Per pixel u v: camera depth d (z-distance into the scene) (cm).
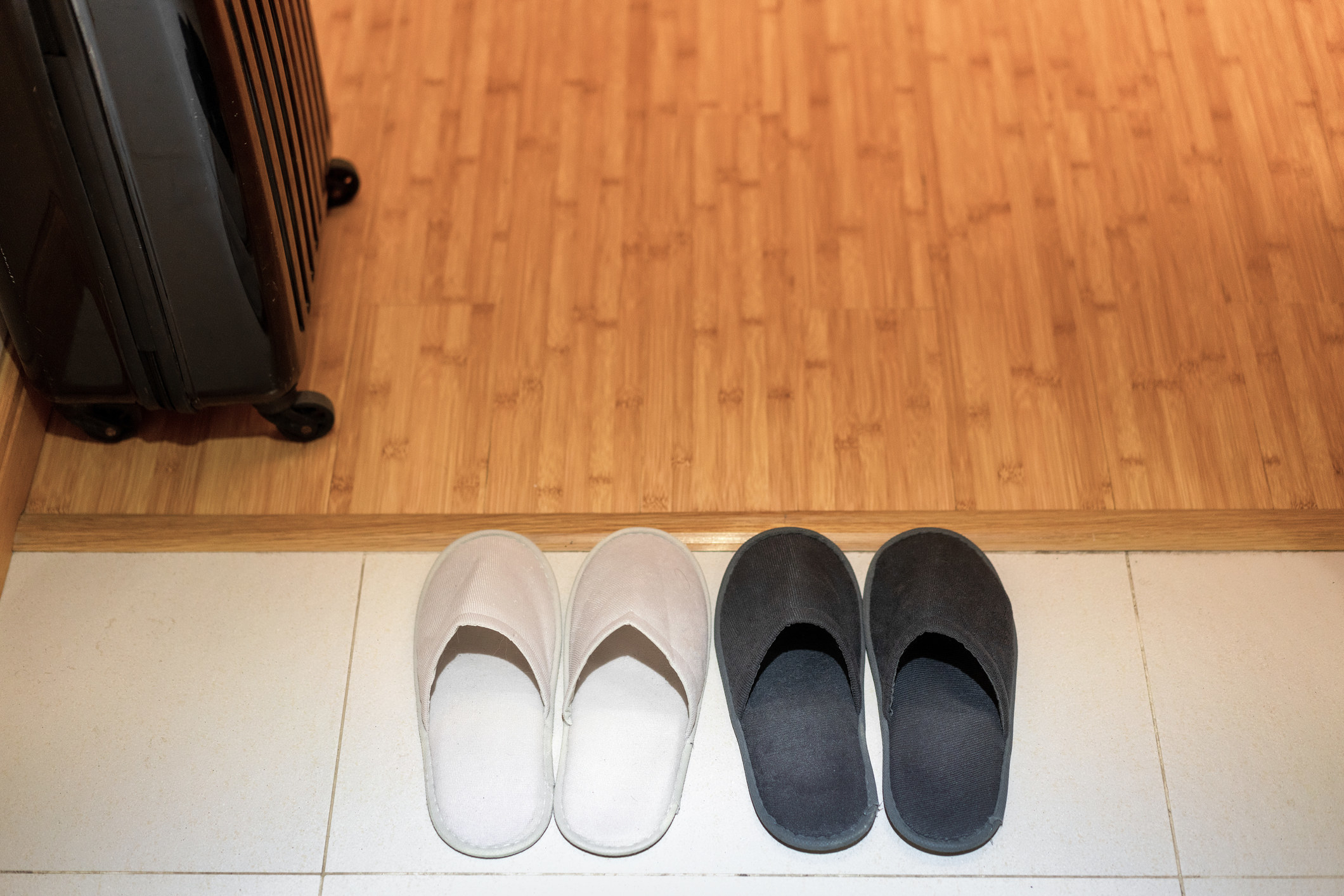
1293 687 118
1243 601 122
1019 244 146
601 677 118
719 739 116
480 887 109
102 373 114
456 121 156
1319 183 151
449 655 118
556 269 143
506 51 163
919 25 165
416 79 160
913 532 123
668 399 134
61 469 129
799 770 112
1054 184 151
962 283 142
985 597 119
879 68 161
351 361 136
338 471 129
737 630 118
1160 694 117
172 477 128
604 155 153
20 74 90
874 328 139
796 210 148
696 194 150
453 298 141
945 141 154
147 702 117
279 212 109
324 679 118
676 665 110
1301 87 160
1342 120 157
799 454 130
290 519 126
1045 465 130
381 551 125
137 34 89
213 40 92
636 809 111
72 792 112
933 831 109
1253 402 134
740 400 134
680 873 109
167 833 111
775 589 118
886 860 110
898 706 116
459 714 115
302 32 124
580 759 113
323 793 113
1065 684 118
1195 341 138
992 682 110
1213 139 155
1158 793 113
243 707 117
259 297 109
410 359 137
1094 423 133
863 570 125
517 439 131
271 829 111
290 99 116
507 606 116
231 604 122
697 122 156
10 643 119
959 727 114
